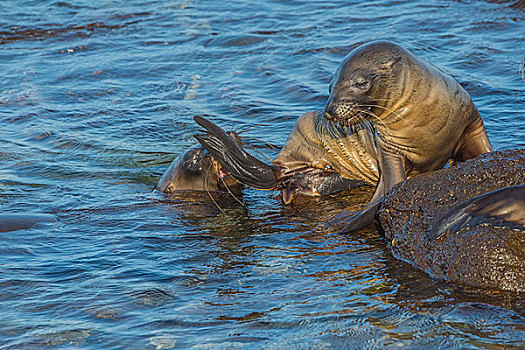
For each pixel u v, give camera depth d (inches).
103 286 989.8
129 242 1154.0
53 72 2209.6
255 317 883.4
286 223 1230.3
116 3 3016.7
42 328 874.8
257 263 1057.5
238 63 2183.8
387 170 1214.3
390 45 1135.6
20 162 1572.3
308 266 1037.2
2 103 1957.4
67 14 2878.9
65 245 1146.7
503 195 935.0
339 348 799.7
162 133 1722.4
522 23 2346.2
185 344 824.9
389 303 901.2
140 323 880.3
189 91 1988.2
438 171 1083.9
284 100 1866.4
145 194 1398.9
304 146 1381.6
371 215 1154.7
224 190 1417.3
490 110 1654.8
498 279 915.4
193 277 1013.8
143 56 2325.3
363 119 1144.2
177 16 2773.1
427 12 2556.6
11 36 2620.6
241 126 1705.2
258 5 2849.4
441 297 908.6
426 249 1001.5
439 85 1151.0
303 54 2210.9
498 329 817.5
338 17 2591.0
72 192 1407.5
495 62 1995.6
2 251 1118.4
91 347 826.8
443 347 785.6
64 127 1777.8
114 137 1708.9
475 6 2581.2
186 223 1242.6
